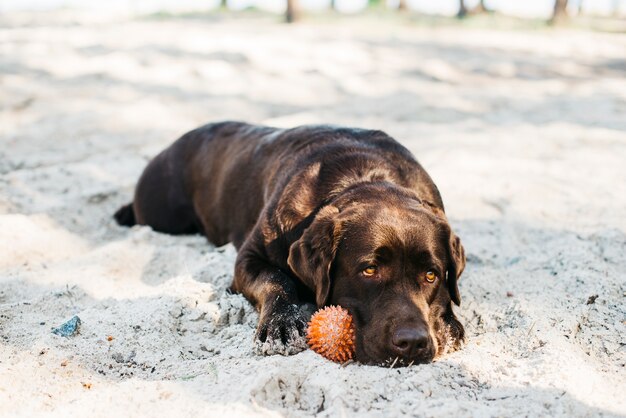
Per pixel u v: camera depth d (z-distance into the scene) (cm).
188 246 166
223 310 124
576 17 909
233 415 93
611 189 190
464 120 310
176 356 112
